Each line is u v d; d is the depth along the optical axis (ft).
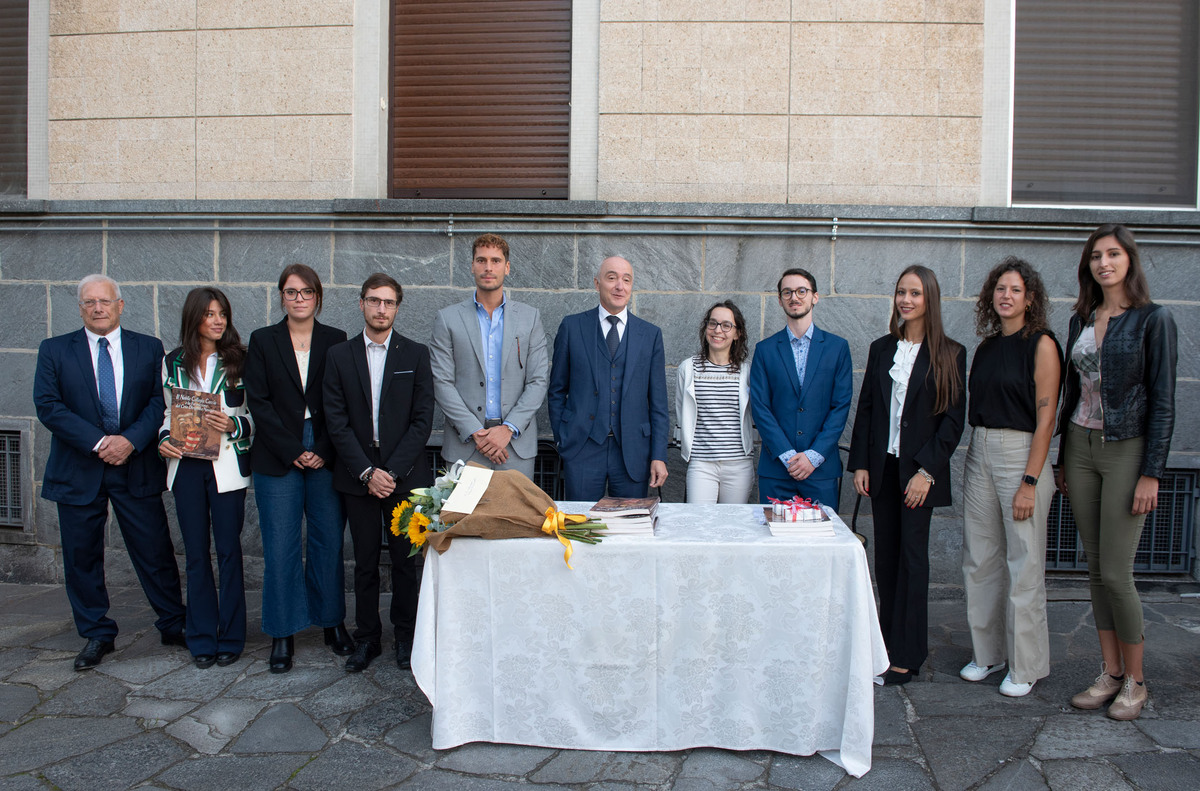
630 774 8.27
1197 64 14.73
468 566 8.76
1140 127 14.76
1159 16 14.71
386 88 15.35
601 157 14.56
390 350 11.10
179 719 9.52
